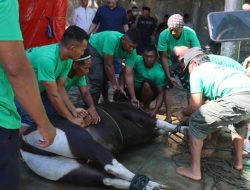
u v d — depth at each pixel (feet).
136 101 15.99
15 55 5.56
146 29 31.32
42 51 11.39
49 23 16.55
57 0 16.49
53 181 10.96
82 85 13.43
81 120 11.51
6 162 6.01
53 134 6.44
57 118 11.48
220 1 40.78
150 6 42.57
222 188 11.18
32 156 11.16
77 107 13.11
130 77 15.96
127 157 13.00
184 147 13.98
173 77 16.28
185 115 12.38
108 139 12.08
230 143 14.57
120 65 19.08
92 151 10.57
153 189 9.78
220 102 10.87
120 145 12.71
